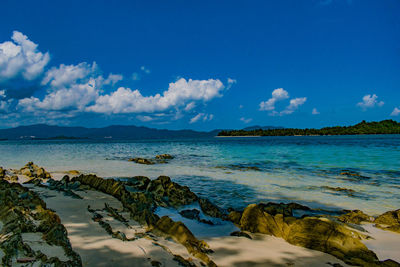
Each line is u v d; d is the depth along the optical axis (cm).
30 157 3014
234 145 6075
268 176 1544
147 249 458
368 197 1034
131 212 723
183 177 1520
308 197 1034
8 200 670
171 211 816
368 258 481
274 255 493
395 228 665
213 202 958
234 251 507
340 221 732
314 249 520
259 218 646
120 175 1599
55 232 471
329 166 2027
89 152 3941
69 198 916
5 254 377
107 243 479
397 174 1616
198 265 423
